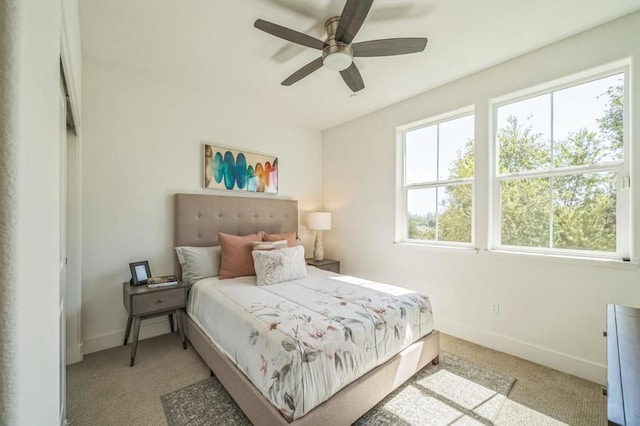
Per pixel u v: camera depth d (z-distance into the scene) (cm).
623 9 177
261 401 135
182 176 288
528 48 219
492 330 245
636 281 181
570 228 213
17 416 34
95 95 240
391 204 328
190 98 293
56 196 56
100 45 214
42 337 44
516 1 169
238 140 329
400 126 320
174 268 281
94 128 240
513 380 196
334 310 176
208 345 197
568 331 207
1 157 32
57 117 57
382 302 193
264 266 245
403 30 196
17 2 33
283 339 141
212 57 231
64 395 152
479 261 254
